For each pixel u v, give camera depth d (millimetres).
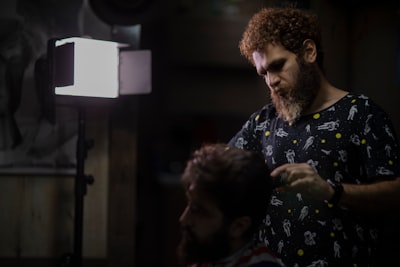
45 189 3260
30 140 3213
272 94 1962
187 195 1276
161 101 6562
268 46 1889
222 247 1245
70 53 2629
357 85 3488
